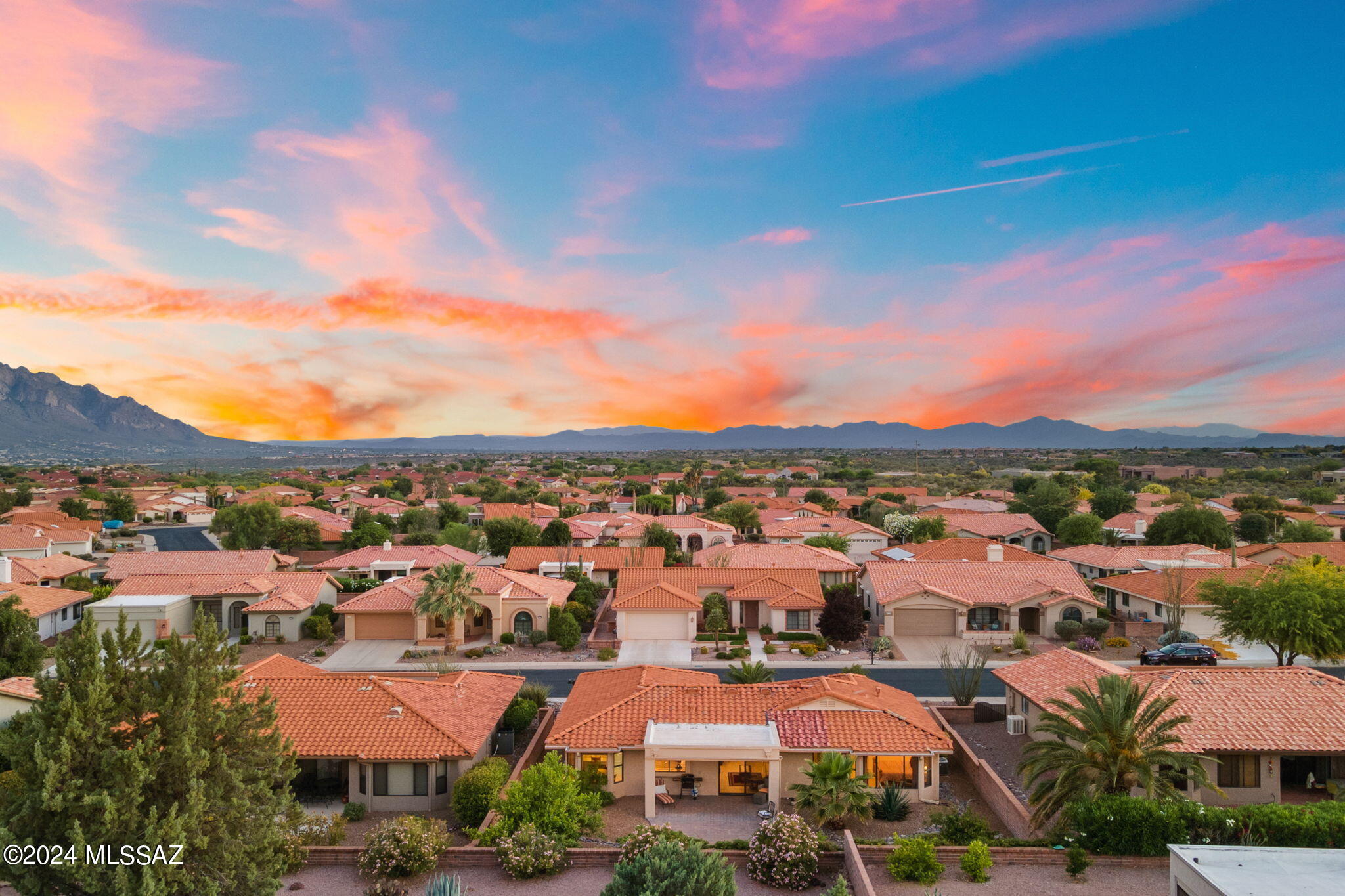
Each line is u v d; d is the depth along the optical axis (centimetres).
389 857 2181
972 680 4103
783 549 7394
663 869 1803
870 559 8419
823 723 3038
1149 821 2178
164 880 1623
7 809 1652
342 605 5972
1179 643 5181
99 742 1683
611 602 6862
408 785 2969
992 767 3300
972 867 2108
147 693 1788
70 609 6353
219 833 1762
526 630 5800
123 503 14625
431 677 4725
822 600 5959
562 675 4928
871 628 6166
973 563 6372
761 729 3042
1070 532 9662
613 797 2947
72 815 1636
